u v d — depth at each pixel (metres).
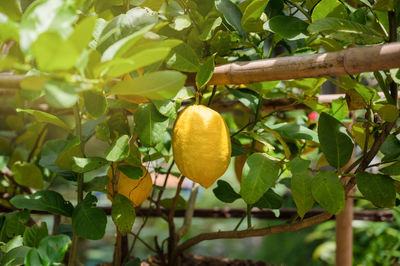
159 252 0.95
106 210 1.01
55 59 0.47
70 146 0.64
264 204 0.80
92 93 0.58
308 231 2.53
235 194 0.85
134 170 0.69
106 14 0.74
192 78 0.70
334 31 0.66
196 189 1.03
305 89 0.88
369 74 0.89
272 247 2.53
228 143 0.65
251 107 0.85
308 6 0.75
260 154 0.69
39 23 0.49
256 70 0.60
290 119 1.07
